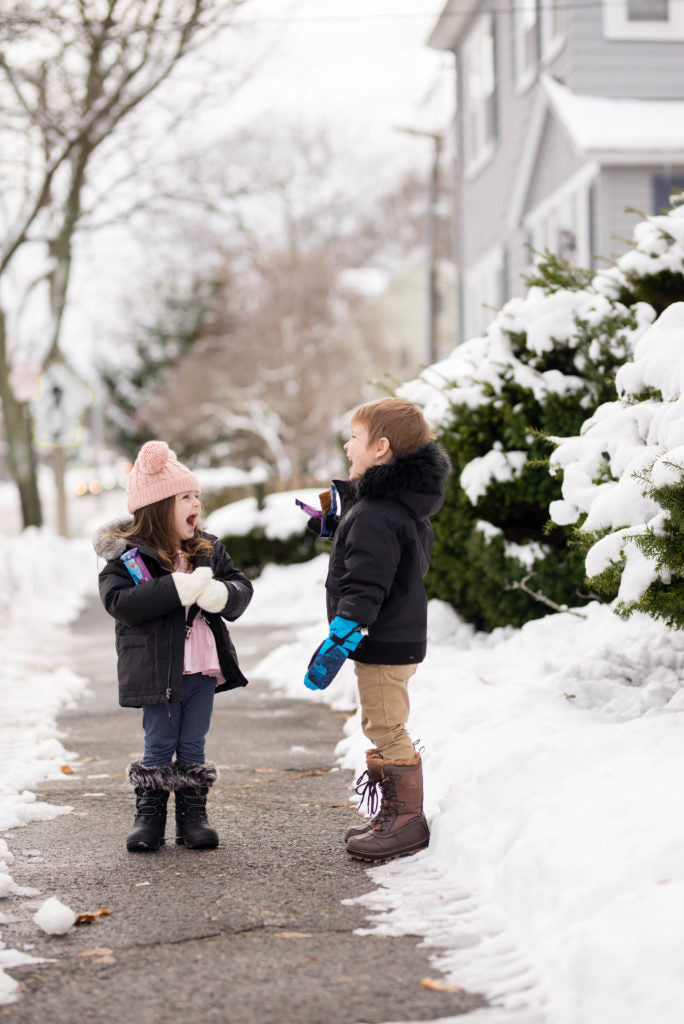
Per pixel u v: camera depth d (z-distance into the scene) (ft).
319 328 128.36
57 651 34.78
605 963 8.68
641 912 9.15
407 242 155.02
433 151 85.15
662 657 18.06
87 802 16.25
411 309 162.09
